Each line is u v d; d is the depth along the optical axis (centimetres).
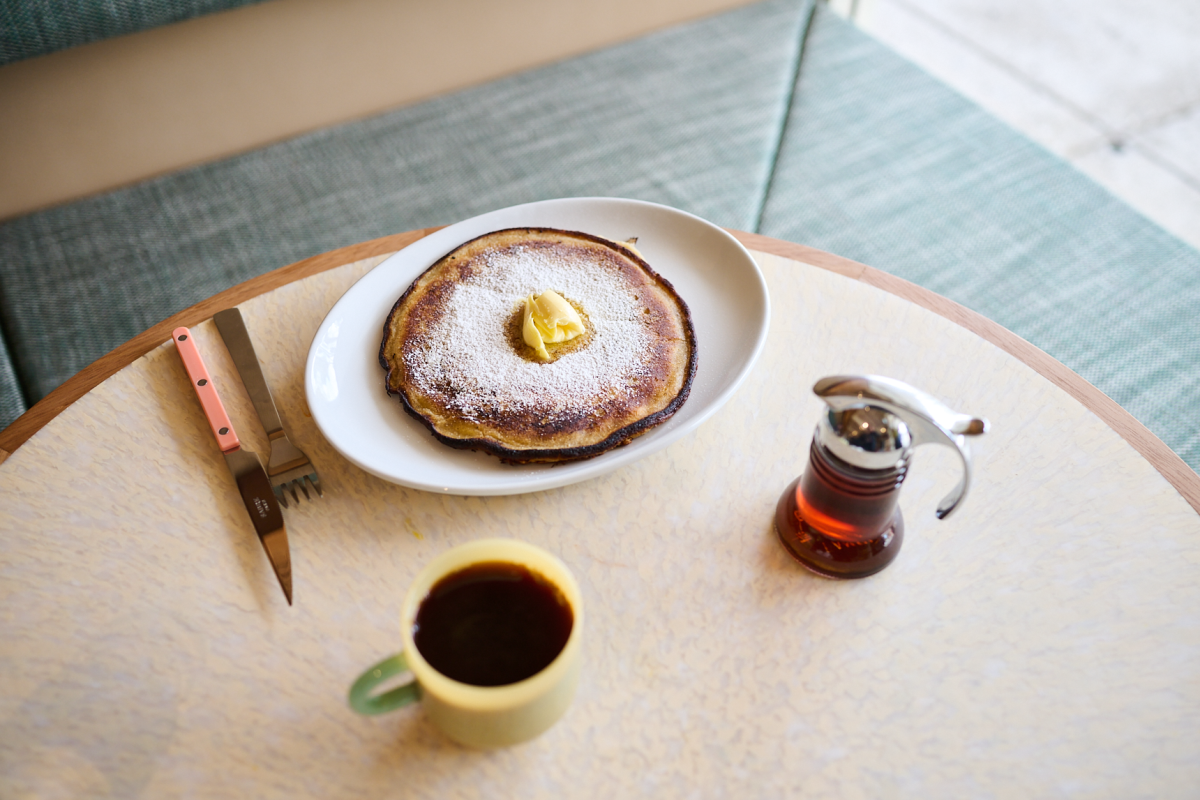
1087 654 58
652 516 65
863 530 60
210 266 124
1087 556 61
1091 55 210
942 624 59
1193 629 58
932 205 134
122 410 70
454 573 54
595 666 58
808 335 74
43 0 114
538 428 65
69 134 133
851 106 151
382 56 151
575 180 137
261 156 141
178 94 138
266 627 59
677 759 55
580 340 70
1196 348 115
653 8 170
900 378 71
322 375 69
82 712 56
